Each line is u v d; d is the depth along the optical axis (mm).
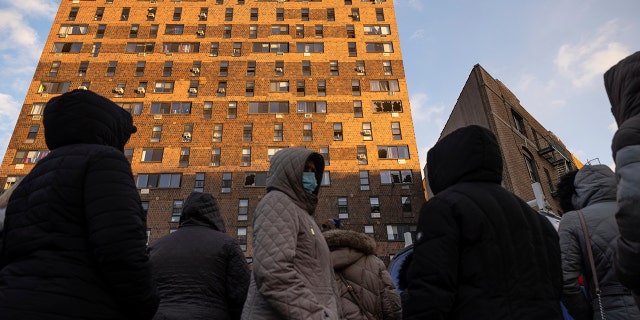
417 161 32406
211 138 32656
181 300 2797
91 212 1787
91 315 1699
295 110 34281
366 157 32469
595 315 2596
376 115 34281
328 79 35781
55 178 1870
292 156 2621
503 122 23156
